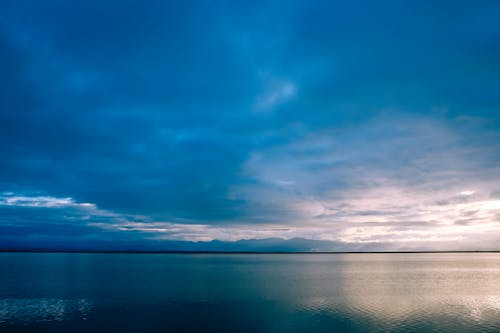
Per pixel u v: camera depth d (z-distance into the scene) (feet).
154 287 230.89
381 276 339.16
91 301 174.60
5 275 319.68
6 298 183.62
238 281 274.77
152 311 150.20
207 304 167.43
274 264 598.34
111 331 119.03
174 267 467.11
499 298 192.85
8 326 125.49
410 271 422.00
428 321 135.95
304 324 130.11
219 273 358.64
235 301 176.14
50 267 445.37
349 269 458.91
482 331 122.01
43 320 134.31
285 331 120.78
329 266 541.75
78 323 129.59
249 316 141.59
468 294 207.92
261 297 189.57
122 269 413.59
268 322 132.46
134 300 177.88
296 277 318.45
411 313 150.51
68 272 359.66
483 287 244.01
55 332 118.01
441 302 178.81
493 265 584.81
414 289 230.68
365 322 133.69
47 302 171.73
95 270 393.09
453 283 272.10
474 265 585.63
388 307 163.84
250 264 590.55
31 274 332.19
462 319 139.54
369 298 189.88
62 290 214.28
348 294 204.03
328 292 211.82
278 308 158.51
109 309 154.40
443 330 123.03
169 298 184.65
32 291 209.77
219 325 127.44
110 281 268.21
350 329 123.65
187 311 150.51
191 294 199.31
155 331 119.55
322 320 136.15
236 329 122.62
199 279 289.12
